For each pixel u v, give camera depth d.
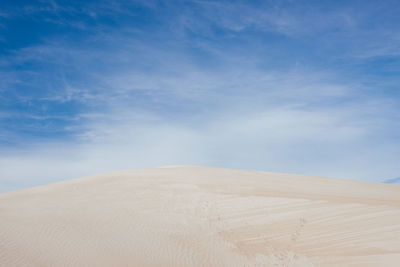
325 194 22.80
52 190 23.16
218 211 18.61
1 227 14.43
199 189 22.19
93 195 21.44
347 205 17.89
